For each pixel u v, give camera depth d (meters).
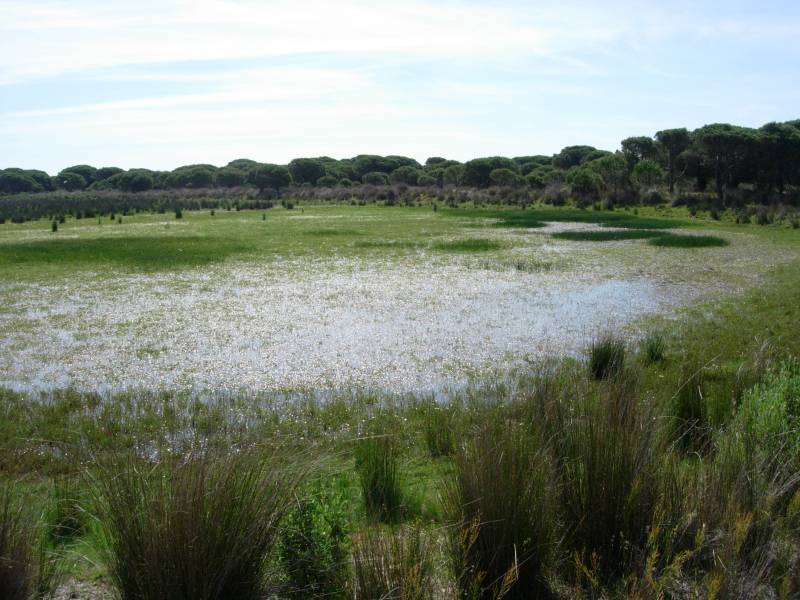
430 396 9.15
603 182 52.25
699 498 4.15
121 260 22.86
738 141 46.78
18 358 11.28
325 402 8.98
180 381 10.05
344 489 5.55
